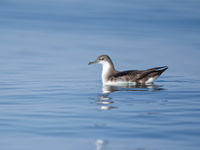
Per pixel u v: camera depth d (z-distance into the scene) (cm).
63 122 1142
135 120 1162
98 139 987
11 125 1111
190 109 1308
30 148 923
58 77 2053
